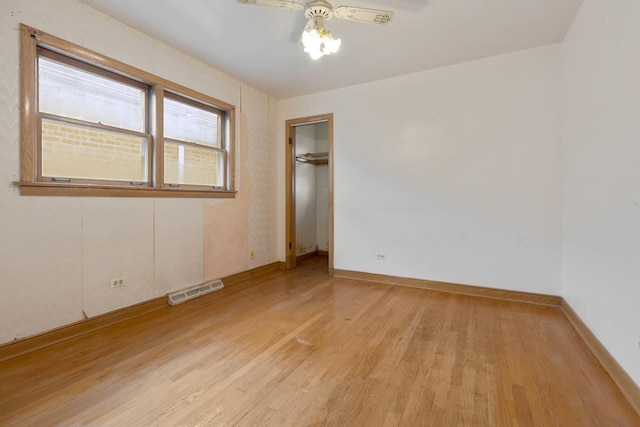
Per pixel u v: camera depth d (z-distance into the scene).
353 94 3.96
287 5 1.99
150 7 2.35
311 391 1.62
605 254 1.91
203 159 3.45
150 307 2.80
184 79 3.10
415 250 3.61
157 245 2.88
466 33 2.71
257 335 2.31
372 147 3.84
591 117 2.15
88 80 2.43
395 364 1.89
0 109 1.92
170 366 1.87
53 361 1.92
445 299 3.18
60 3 2.17
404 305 2.98
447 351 2.06
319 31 1.97
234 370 1.83
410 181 3.62
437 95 3.44
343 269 4.10
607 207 1.89
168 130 3.07
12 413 1.45
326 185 5.68
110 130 2.55
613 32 1.81
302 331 2.38
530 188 3.03
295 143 4.66
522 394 1.59
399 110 3.67
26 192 2.03
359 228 3.96
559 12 2.40
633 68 1.58
